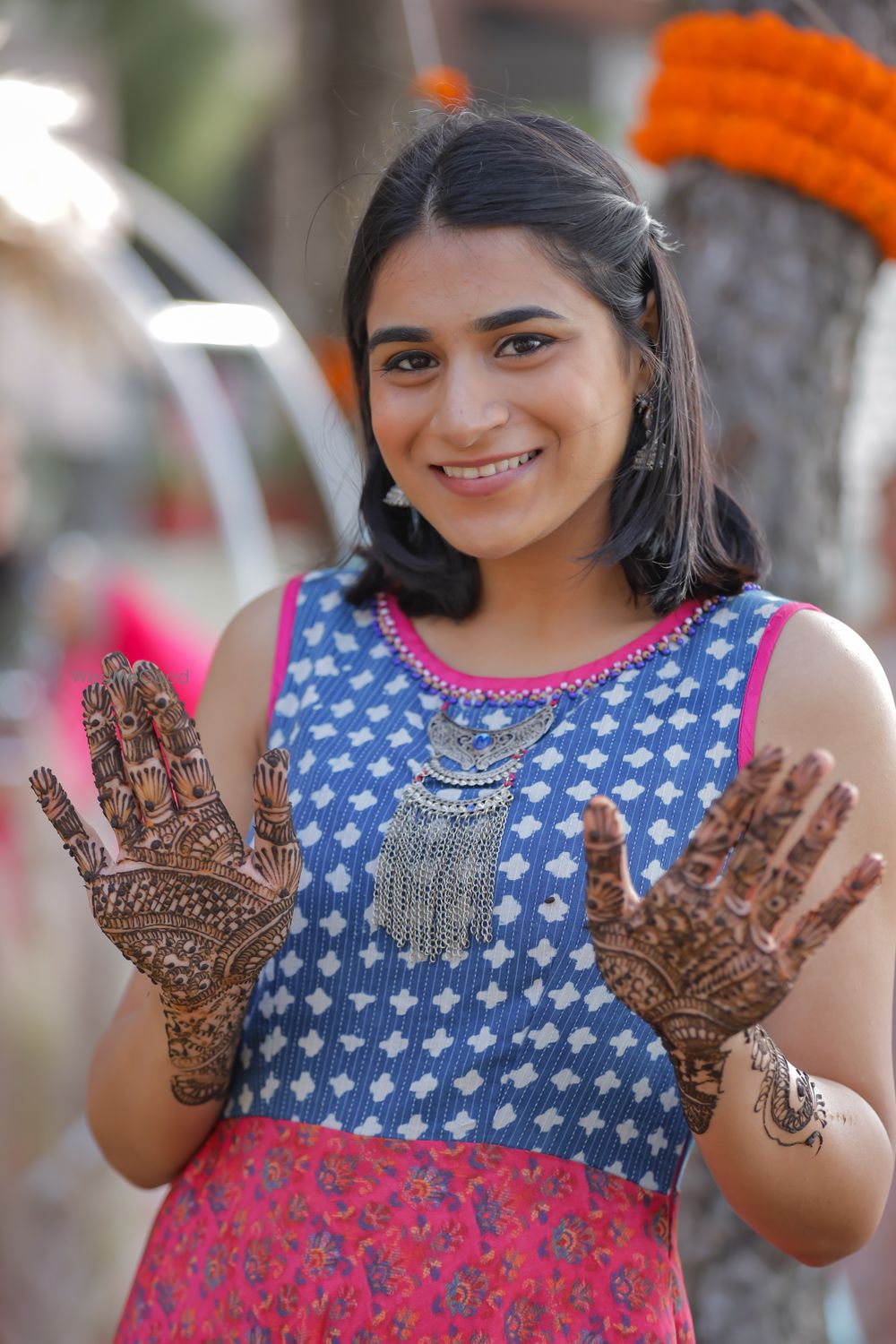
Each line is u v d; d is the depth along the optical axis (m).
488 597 1.48
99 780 1.23
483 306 1.29
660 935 1.11
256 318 3.90
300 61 6.37
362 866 1.36
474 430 1.29
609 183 1.37
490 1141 1.31
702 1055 1.15
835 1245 1.28
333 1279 1.29
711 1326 2.14
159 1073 1.39
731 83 2.04
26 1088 3.05
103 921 1.22
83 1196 2.99
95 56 8.48
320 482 3.92
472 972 1.32
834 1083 1.27
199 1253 1.38
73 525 4.27
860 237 2.11
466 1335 1.26
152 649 3.52
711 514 1.45
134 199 3.97
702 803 1.32
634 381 1.41
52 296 3.55
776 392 2.12
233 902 1.22
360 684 1.47
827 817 1.08
